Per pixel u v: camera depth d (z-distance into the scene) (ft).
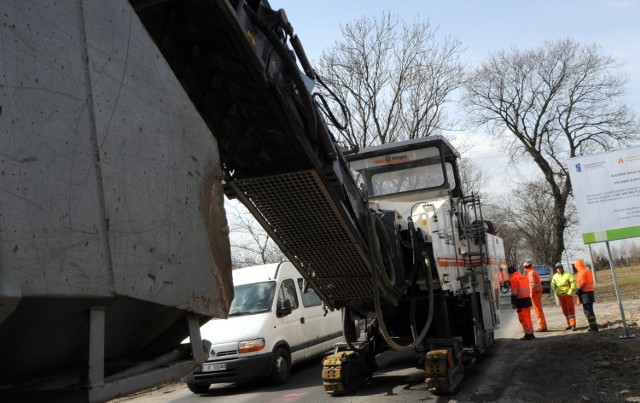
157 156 8.83
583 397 23.95
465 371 30.09
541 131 126.52
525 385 27.22
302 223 21.70
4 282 5.93
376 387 30.14
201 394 34.91
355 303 25.95
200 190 9.92
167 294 8.65
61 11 7.32
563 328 49.75
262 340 33.58
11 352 7.32
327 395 29.45
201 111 16.16
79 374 7.79
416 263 26.14
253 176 19.63
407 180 31.89
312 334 39.32
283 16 15.40
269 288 36.65
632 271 201.67
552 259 125.29
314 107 17.56
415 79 91.56
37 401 8.11
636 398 23.18
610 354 32.91
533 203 148.25
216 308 9.98
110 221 7.60
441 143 31.63
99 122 7.68
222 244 10.44
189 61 14.71
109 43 8.13
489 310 33.42
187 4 13.04
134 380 8.39
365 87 90.53
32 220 6.40
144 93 8.75
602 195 37.19
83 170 7.26
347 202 21.43
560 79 124.16
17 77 6.50
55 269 6.64
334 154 19.36
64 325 7.35
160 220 8.69
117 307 8.00
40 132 6.70
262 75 14.94
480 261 33.71
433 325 30.32
